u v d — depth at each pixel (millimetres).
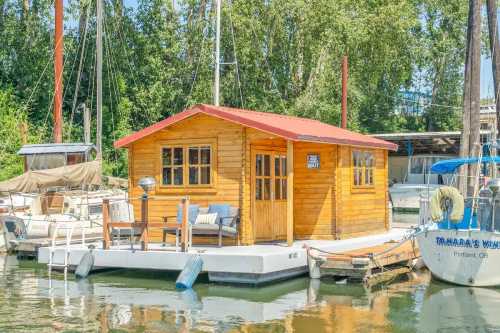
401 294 13375
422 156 38656
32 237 19562
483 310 11891
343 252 15617
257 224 16547
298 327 10453
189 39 39312
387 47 41250
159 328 10375
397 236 19109
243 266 13719
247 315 11281
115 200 16625
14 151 31766
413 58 48375
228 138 16234
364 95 43188
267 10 37719
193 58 39281
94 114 37781
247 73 38625
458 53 50781
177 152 16922
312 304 12258
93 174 20812
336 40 37781
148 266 14641
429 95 52594
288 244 15641
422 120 52969
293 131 15516
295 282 14445
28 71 37531
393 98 49281
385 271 15539
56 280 14969
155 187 17109
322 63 37594
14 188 19250
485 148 20656
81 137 37219
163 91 38125
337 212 17344
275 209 17203
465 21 48969
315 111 36594
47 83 37344
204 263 14078
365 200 18969
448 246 14469
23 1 38094
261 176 16734
